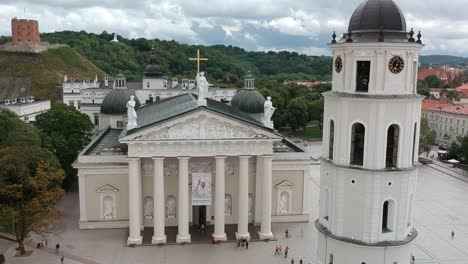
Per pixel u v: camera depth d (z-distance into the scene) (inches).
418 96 1419.8
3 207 2753.4
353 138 1453.0
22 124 3838.6
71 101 6904.5
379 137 1398.9
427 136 5871.1
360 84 1424.7
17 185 2728.8
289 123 7765.8
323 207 1592.0
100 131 4500.5
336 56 1471.5
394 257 1469.0
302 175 3508.9
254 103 4281.5
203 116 2950.3
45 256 2849.4
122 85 4724.4
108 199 3353.8
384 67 1374.3
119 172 3334.2
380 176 1416.1
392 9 1408.7
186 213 3056.1
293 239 3181.6
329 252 1551.4
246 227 3115.2
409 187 1456.7
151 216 3351.4
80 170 3297.2
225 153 3031.5
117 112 4537.4
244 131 3016.7
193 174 3026.6
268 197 3122.5
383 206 1467.8
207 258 2854.3
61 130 4414.4
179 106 3467.0
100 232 3287.4
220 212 3080.7
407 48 1370.6
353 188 1454.2
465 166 5703.7
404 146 1423.5
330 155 1539.1
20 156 2977.4
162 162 2994.6
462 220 3656.5
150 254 2908.5
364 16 1416.1
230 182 3371.1
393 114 1392.7
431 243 3174.2
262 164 3223.4
